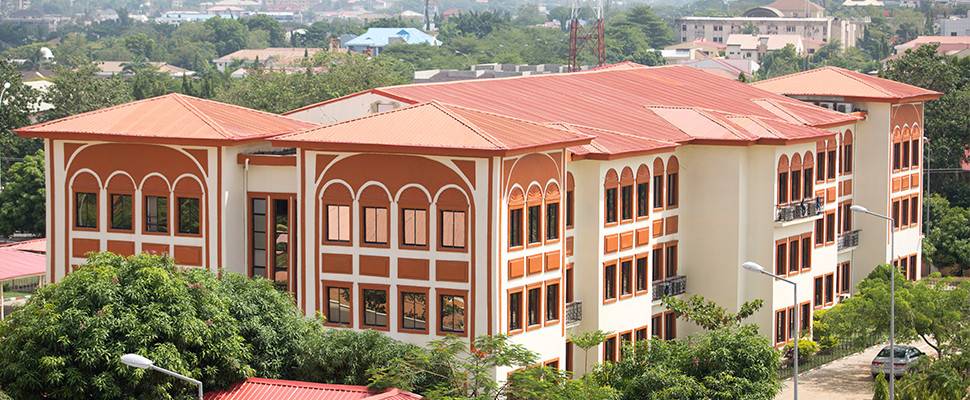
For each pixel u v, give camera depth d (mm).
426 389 62719
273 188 78375
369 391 61344
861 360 93625
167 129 78562
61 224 80562
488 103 86562
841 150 108812
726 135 87750
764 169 88812
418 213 73375
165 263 64000
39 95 173250
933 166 140625
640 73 105812
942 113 140750
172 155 78375
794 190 91938
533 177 74188
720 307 82875
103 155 79562
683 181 88625
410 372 62156
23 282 116000
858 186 111812
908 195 115438
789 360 91000
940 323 85750
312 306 75812
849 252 110812
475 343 66188
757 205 89062
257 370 64438
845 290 110875
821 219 98688
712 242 88625
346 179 74625
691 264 89188
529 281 74312
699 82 106750
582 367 80562
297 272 76500
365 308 74938
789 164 90625
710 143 87750
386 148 72938
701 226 88812
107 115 80938
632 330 83375
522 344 73750
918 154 116812
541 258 75062
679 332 88438
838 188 107688
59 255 80688
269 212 78500
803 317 94125
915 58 145000
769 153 88688
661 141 84688
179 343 60969
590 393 63094
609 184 80750
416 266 73500
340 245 75000
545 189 75062
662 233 86875
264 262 79000
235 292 65625
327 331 68688
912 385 75688
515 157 72875
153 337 60406
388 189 73750
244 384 62531
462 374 63062
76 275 61656
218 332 62219
